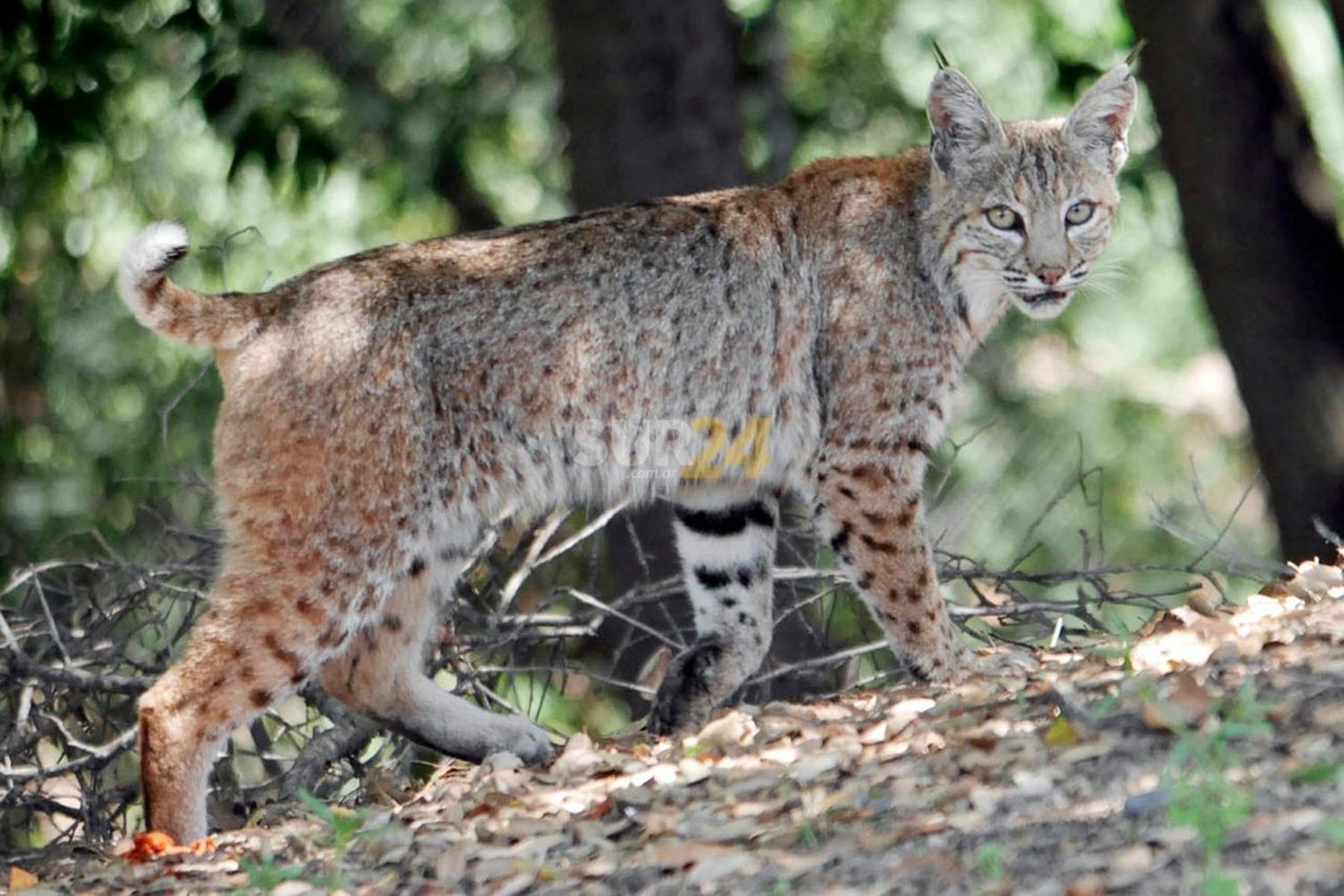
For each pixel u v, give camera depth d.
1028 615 12.73
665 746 10.20
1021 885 6.92
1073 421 25.69
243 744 15.66
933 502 13.41
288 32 21.55
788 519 14.66
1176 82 17.03
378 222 23.55
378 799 10.89
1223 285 17.17
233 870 9.30
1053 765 7.97
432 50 23.16
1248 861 6.69
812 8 24.00
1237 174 16.95
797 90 23.80
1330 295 17.08
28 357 21.84
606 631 16.19
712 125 17.56
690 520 11.61
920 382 11.23
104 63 18.22
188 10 19.14
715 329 11.17
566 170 20.72
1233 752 7.59
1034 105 23.19
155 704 10.12
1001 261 11.27
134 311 10.36
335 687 11.05
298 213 21.41
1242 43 17.00
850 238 11.35
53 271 22.09
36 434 21.44
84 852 10.77
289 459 10.27
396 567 10.44
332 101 21.47
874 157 11.77
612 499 11.19
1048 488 25.30
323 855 9.15
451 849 8.63
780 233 11.41
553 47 18.28
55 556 17.78
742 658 11.53
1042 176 11.25
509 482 10.81
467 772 10.70
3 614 13.04
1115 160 11.57
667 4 17.41
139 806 13.23
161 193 22.33
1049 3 21.73
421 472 10.45
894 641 11.06
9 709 12.60
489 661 13.88
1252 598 10.64
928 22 23.45
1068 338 26.23
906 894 7.08
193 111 21.58
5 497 20.66
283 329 10.42
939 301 11.32
